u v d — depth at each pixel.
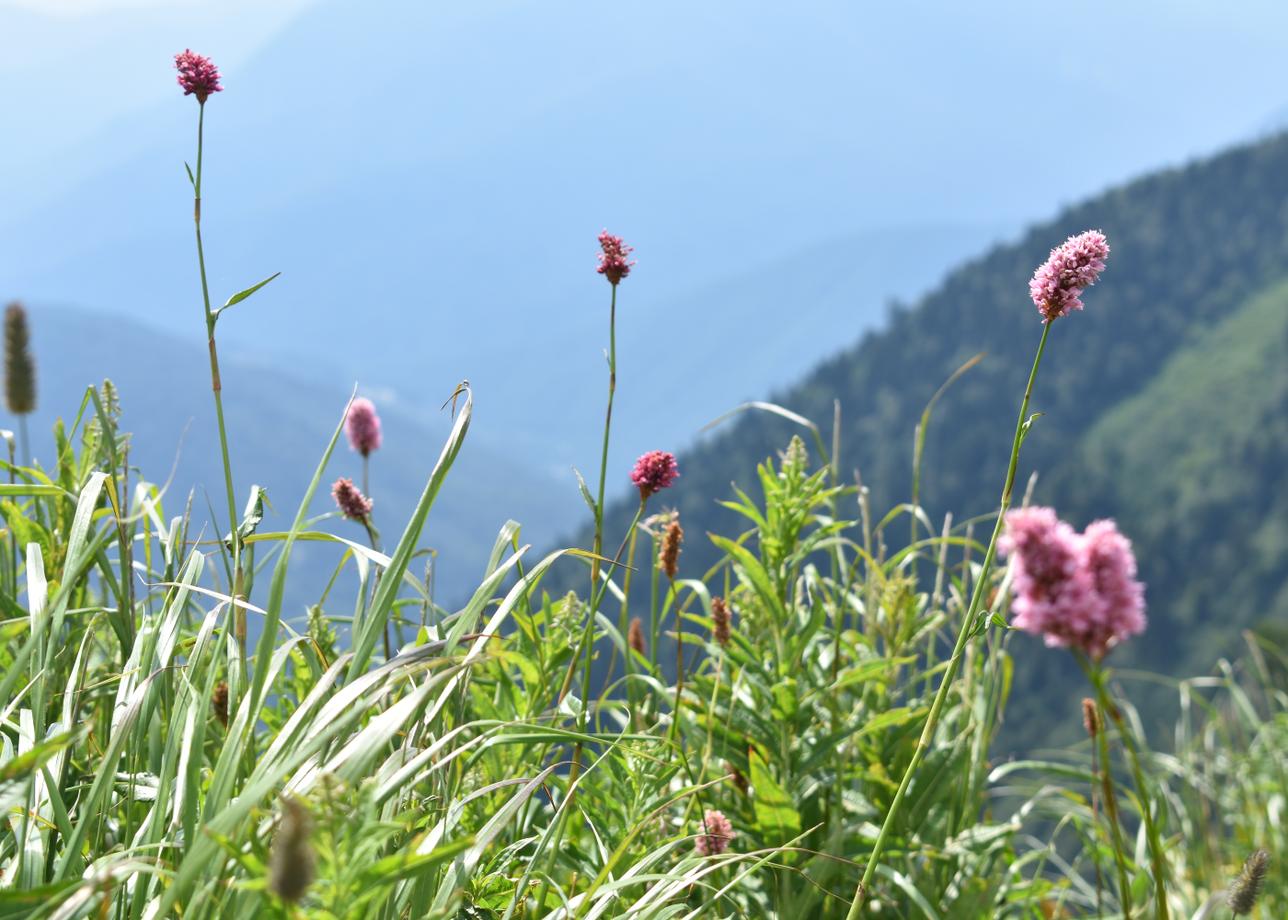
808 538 3.09
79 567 1.72
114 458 2.35
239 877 1.39
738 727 2.87
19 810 1.67
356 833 1.11
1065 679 97.19
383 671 1.47
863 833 2.88
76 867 1.50
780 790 2.54
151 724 1.97
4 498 2.50
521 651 2.72
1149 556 125.88
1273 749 5.06
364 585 1.86
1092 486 140.75
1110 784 2.16
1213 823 4.90
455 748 1.98
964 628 1.74
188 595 2.10
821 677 3.27
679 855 2.52
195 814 1.49
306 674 2.50
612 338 2.41
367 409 2.99
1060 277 1.65
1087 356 166.25
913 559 3.62
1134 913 3.43
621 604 2.84
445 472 1.63
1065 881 3.59
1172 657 112.25
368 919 1.28
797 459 3.01
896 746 3.01
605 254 2.36
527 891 1.98
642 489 2.50
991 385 162.38
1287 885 4.11
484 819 2.28
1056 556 1.58
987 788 3.63
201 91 1.92
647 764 2.39
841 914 2.77
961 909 2.72
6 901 1.07
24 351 3.32
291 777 1.51
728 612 2.89
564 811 1.92
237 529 1.91
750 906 2.77
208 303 1.91
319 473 1.62
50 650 1.73
